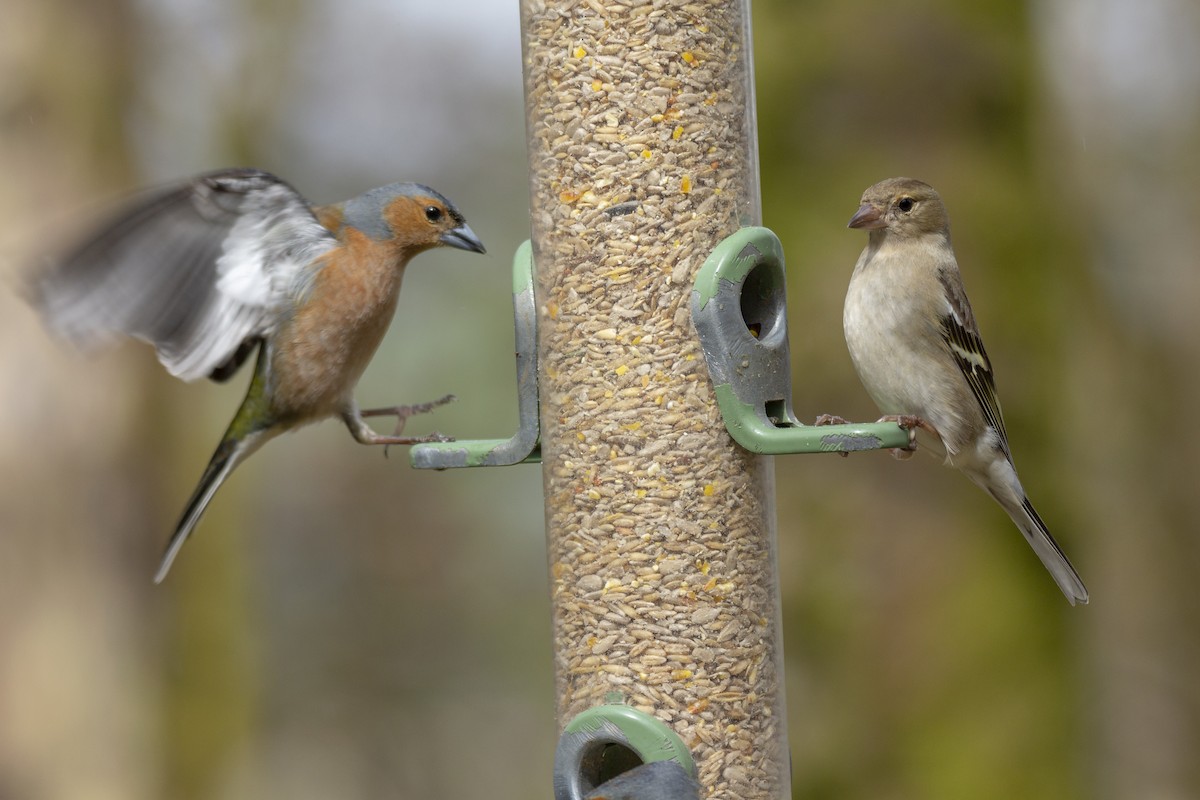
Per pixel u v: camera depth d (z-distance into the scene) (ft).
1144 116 62.49
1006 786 38.47
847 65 40.98
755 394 24.64
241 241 27.84
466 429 59.88
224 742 52.26
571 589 25.16
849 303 30.81
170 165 56.54
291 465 68.54
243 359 29.53
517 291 26.16
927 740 38.81
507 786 68.33
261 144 62.49
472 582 69.10
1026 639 39.27
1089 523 41.68
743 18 25.93
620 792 23.75
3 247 47.29
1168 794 56.49
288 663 67.56
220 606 53.42
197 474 52.70
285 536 68.33
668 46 25.16
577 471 25.20
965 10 41.60
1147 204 61.16
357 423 30.55
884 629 39.22
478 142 64.80
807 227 40.37
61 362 47.65
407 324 60.70
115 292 24.82
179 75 57.06
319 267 28.99
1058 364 41.55
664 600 24.66
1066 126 46.01
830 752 39.04
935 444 30.73
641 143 25.13
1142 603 57.47
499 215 63.77
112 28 51.42
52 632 47.44
